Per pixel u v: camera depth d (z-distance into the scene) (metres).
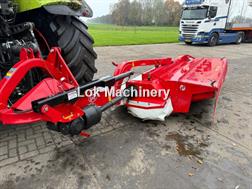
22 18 2.23
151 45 11.96
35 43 1.91
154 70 2.62
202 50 9.98
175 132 2.33
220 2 11.43
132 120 2.57
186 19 12.01
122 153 1.96
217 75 2.72
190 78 2.53
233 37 13.12
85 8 2.23
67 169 1.75
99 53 8.31
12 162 1.82
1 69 1.93
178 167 1.79
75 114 1.57
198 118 2.67
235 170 1.76
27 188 1.56
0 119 1.39
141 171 1.74
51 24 2.06
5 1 1.75
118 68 2.59
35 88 1.60
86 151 1.98
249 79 4.61
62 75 1.78
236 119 2.67
